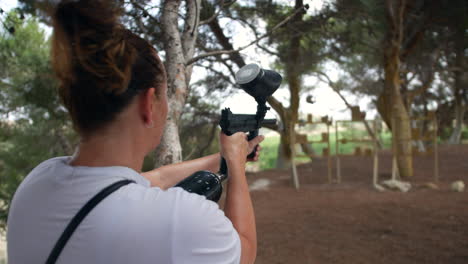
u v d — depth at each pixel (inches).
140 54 31.1
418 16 447.5
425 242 228.1
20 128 333.7
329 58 409.7
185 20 122.1
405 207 304.5
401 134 474.3
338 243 237.9
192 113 459.5
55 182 31.1
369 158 694.5
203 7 195.9
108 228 27.7
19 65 262.4
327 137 451.2
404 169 479.5
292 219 295.7
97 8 29.4
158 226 27.6
